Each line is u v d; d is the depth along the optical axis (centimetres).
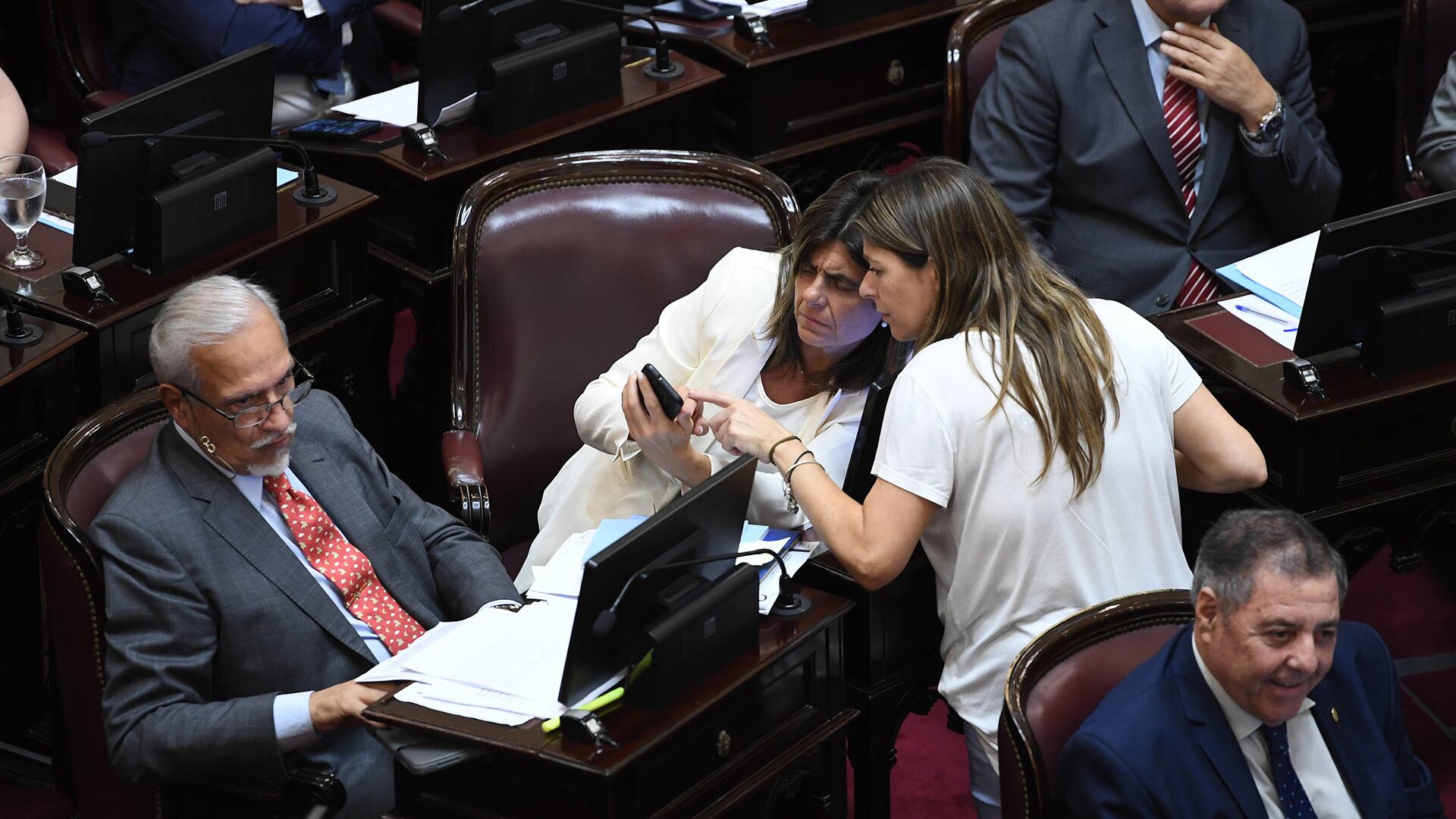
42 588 1299
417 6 1956
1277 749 887
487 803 880
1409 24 1633
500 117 1495
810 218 1070
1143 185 1452
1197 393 1029
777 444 1036
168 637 1000
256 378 1006
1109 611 939
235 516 1038
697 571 904
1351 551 1251
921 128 1831
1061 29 1448
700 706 873
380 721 875
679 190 1316
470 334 1278
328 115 1548
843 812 1045
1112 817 855
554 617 947
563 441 1302
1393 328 1188
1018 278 990
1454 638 1464
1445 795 1297
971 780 1081
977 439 973
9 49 1797
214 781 1012
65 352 1212
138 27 1669
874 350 1120
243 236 1341
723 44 1691
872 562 984
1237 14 1461
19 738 1266
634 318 1302
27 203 1266
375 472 1154
